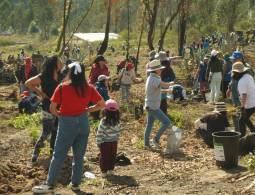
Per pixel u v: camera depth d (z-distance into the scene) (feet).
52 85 30.01
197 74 62.18
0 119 47.75
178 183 27.12
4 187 26.27
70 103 24.25
